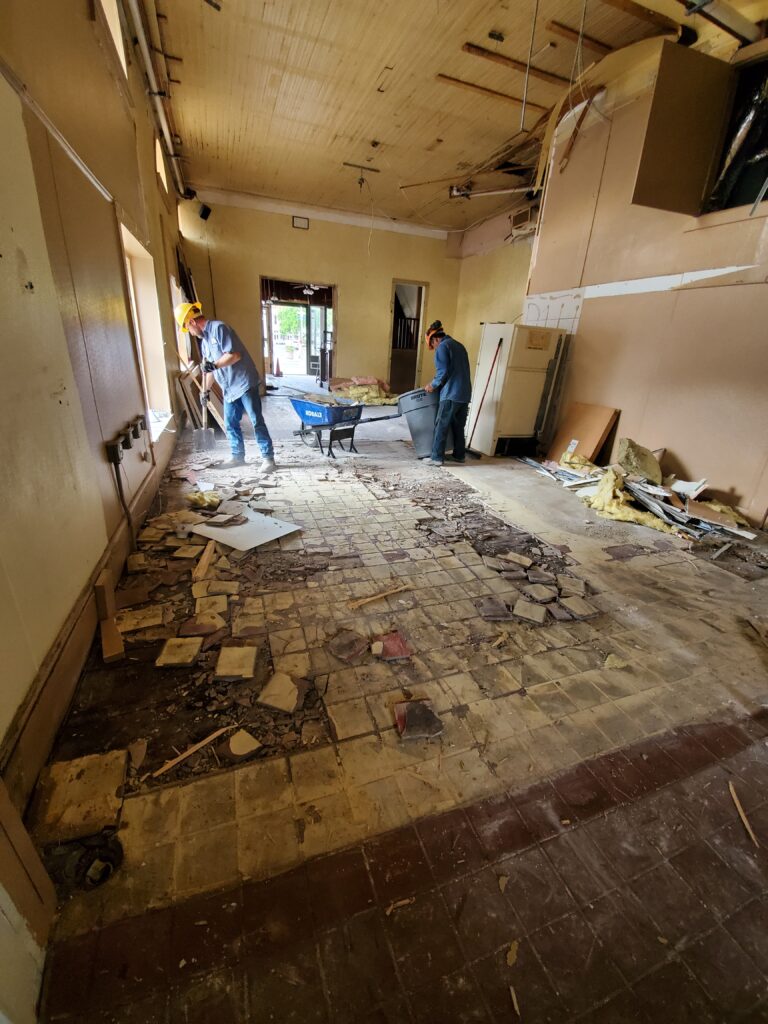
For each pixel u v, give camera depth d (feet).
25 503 4.27
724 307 11.23
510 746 4.87
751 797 4.48
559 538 10.12
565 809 4.25
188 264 26.50
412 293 37.17
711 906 3.59
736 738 5.15
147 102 14.17
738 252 10.84
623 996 3.08
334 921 3.36
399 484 13.21
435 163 20.57
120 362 8.38
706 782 4.60
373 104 15.94
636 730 5.17
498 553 9.16
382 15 11.60
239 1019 2.86
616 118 13.30
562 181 15.55
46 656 4.55
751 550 9.89
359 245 29.09
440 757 4.69
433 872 3.71
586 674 5.99
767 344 10.49
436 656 6.16
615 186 13.62
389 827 4.01
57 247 5.51
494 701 5.45
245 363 12.46
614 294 14.12
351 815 4.09
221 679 5.48
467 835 3.99
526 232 23.97
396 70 13.88
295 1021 2.87
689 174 11.02
